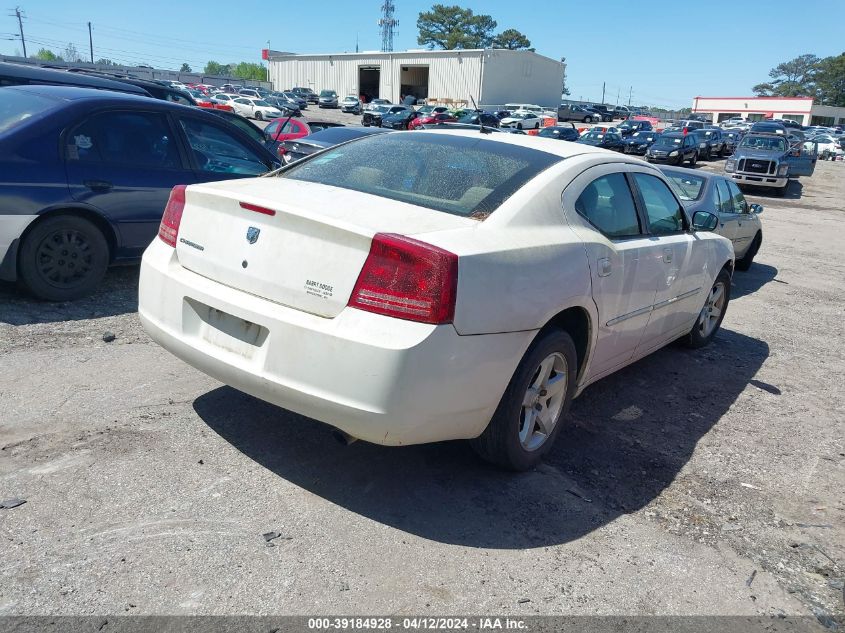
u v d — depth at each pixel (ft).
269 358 9.36
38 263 16.67
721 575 9.36
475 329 9.19
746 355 19.88
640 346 14.66
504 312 9.53
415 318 8.73
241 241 9.96
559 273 10.57
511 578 8.79
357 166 11.95
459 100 218.59
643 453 12.84
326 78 256.73
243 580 8.20
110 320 16.56
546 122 161.89
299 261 9.34
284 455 11.10
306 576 8.39
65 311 16.84
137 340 15.39
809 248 44.14
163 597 7.80
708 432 14.17
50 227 16.62
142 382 13.16
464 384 9.29
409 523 9.69
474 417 9.80
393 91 236.84
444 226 9.64
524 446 11.12
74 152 17.10
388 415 8.77
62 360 13.84
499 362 9.68
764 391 16.97
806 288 31.14
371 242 8.84
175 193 11.29
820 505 11.53
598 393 15.74
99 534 8.73
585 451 12.64
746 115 308.60
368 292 8.82
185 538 8.83
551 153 12.37
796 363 19.57
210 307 10.20
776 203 72.90
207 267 10.36
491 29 373.61
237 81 268.21
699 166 113.19
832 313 26.43
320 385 8.96
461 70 216.54
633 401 15.46
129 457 10.53
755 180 80.79
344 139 38.68
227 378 9.98
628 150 124.47
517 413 10.55
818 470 12.85
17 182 15.93
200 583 8.08
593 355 12.36
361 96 248.32
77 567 8.12
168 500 9.57
